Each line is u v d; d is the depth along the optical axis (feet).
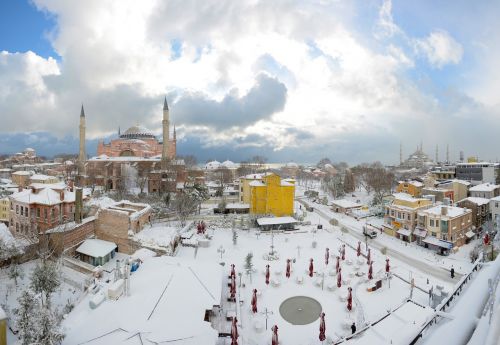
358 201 433.48
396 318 108.47
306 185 627.46
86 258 196.85
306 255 219.41
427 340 56.85
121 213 212.23
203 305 126.52
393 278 182.29
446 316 61.05
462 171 454.81
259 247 235.40
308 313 147.54
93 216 223.10
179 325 111.96
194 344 103.55
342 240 255.50
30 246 183.52
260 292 162.40
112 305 121.80
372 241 253.85
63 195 214.07
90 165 452.35
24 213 207.92
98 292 132.98
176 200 302.66
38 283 130.31
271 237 260.83
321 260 209.87
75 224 203.92
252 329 135.44
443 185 366.22
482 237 244.83
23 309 104.27
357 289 168.35
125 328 108.17
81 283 160.86
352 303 154.30
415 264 204.85
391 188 452.35
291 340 128.88
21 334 100.78
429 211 243.40
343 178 531.09
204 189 377.30
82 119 487.20
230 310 144.25
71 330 108.27
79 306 127.54
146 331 107.04
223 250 221.66
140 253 191.93
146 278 142.41
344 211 359.46
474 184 419.95
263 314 146.41
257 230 279.28
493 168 424.05
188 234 242.58
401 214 263.49
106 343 101.55
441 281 178.19
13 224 215.92
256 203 318.86
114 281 138.62
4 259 168.35
